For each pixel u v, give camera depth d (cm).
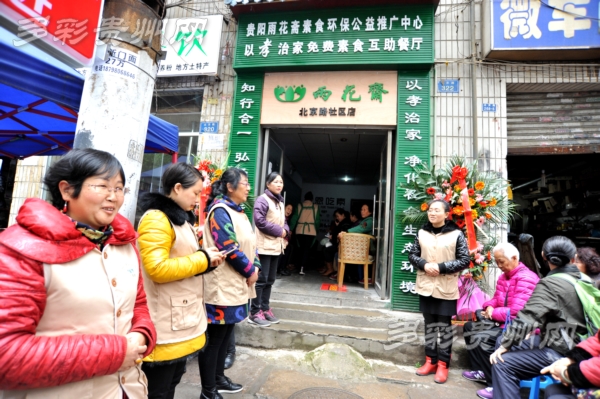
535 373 195
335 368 264
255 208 308
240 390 232
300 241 583
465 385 255
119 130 176
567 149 375
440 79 382
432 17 377
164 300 146
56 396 85
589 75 361
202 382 194
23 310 78
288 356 291
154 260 136
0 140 322
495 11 362
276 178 319
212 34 416
